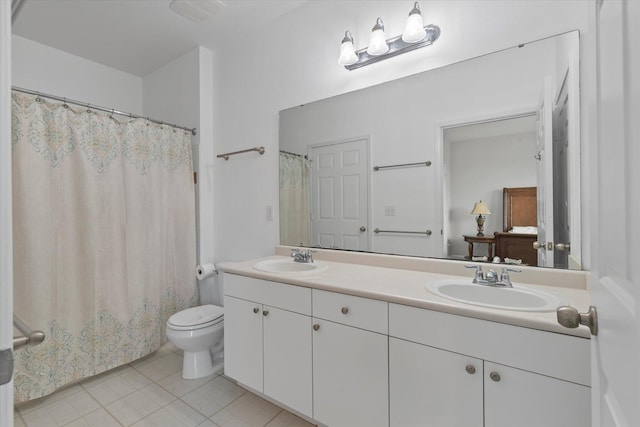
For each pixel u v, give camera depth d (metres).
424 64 1.60
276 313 1.53
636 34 0.42
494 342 0.95
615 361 0.50
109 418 1.61
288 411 1.65
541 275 1.30
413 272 1.59
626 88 0.46
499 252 1.44
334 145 1.94
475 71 1.46
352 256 1.85
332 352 1.33
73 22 2.20
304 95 2.05
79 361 1.91
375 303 1.20
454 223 1.55
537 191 1.33
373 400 1.21
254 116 2.33
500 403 0.94
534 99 1.33
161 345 2.37
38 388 1.72
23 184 1.69
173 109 2.78
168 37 2.41
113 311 2.07
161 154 2.38
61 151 1.86
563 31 1.26
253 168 2.36
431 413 1.07
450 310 1.02
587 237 1.21
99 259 2.01
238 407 1.69
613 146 0.52
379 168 1.77
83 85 2.70
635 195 0.43
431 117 1.59
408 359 1.12
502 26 1.39
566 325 0.64
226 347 1.78
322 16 1.95
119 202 2.11
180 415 1.63
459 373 1.01
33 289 1.71
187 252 2.53
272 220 2.25
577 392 0.83
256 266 1.79
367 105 1.80
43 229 1.75
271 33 2.21
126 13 2.11
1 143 0.50
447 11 1.52
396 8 1.66
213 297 2.65
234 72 2.46
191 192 2.56
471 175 1.50
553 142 1.30
